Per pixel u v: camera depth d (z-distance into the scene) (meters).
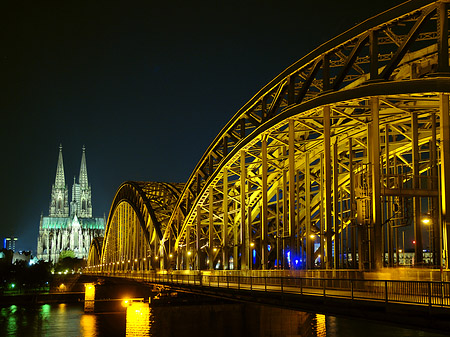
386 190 40.94
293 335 67.00
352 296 29.58
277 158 60.72
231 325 68.88
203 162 77.12
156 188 122.25
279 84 53.66
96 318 134.00
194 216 84.88
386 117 51.59
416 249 45.59
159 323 69.44
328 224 44.09
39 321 128.00
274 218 80.38
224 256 65.75
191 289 59.94
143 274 95.12
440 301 26.09
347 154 66.25
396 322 26.59
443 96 35.78
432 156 47.31
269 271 48.94
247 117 61.03
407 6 38.03
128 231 141.12
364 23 41.47
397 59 39.06
